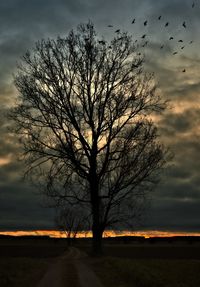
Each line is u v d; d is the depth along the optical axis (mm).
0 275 26062
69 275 26578
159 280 23969
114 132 44312
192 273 28562
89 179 44344
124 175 44031
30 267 31391
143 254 64250
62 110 44094
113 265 32562
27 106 44625
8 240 165125
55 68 44562
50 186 44344
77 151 44156
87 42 44875
